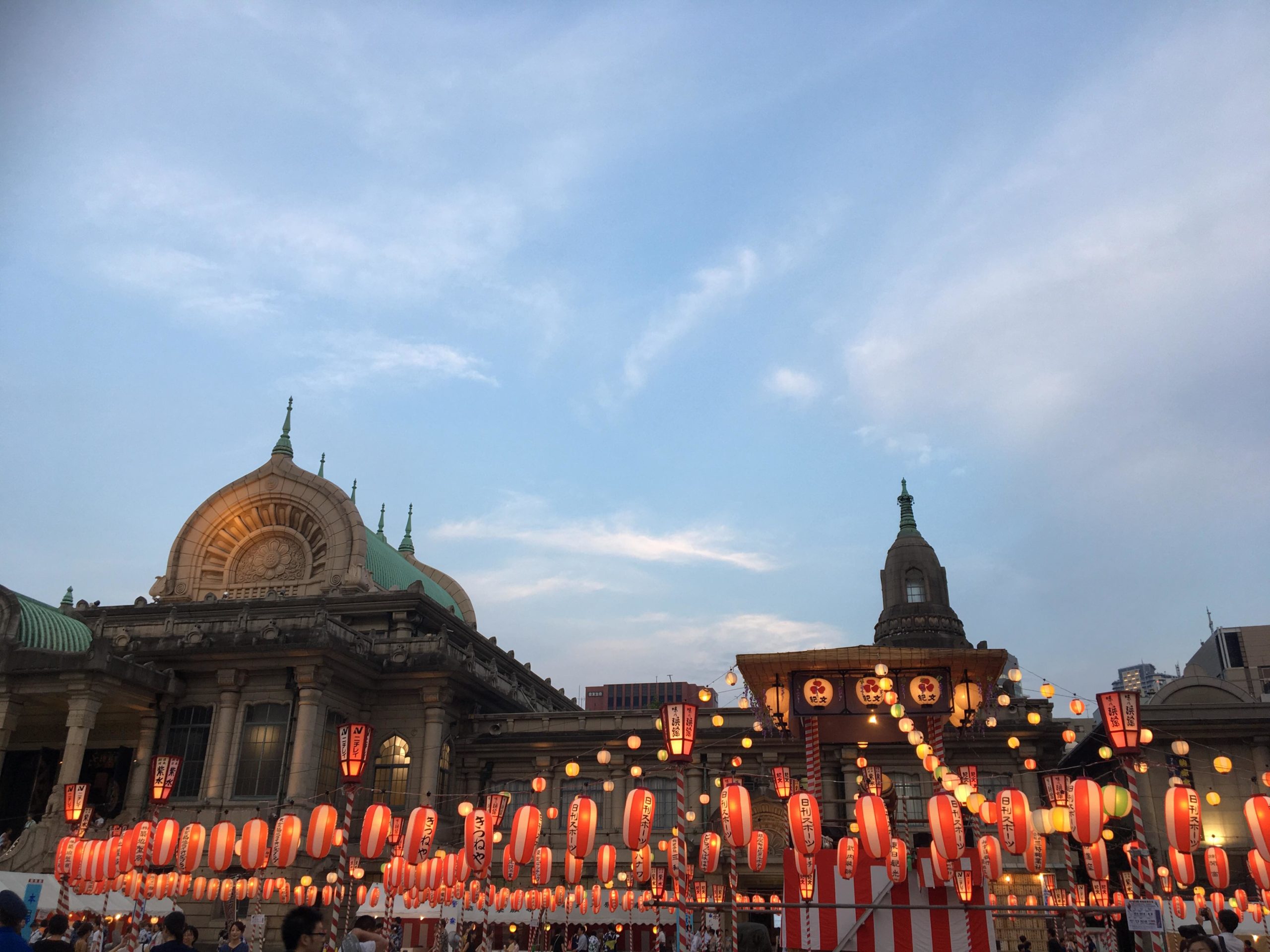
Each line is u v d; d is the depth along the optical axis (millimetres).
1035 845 26109
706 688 30891
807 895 24250
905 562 84375
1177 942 33281
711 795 55188
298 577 65812
